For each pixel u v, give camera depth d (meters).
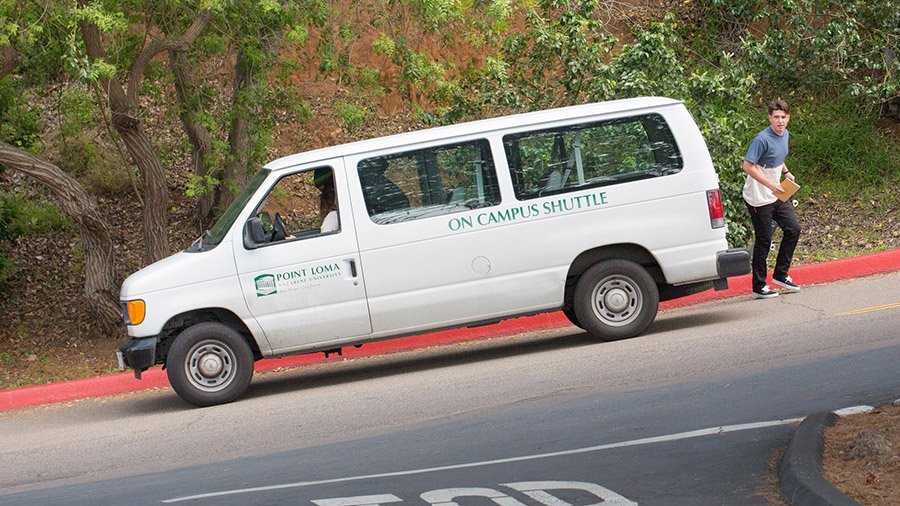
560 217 10.73
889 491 5.21
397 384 10.40
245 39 14.35
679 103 11.03
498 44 15.16
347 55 15.29
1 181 19.11
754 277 12.44
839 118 18.23
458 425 8.27
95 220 14.64
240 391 10.62
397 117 19.84
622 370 9.52
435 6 14.03
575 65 14.52
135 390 12.16
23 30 12.30
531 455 7.04
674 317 12.04
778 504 5.46
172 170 19.45
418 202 10.65
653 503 5.72
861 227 15.79
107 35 15.20
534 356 10.84
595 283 10.88
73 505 7.14
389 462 7.33
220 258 10.53
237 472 7.62
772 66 18.25
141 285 10.44
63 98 16.14
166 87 16.83
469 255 10.64
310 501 6.41
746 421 7.23
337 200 10.60
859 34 18.41
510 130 10.79
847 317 10.59
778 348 9.59
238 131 16.22
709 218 10.91
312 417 9.37
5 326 16.16
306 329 10.59
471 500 6.07
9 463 9.10
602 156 10.87
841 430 6.41
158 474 7.94
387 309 10.60
